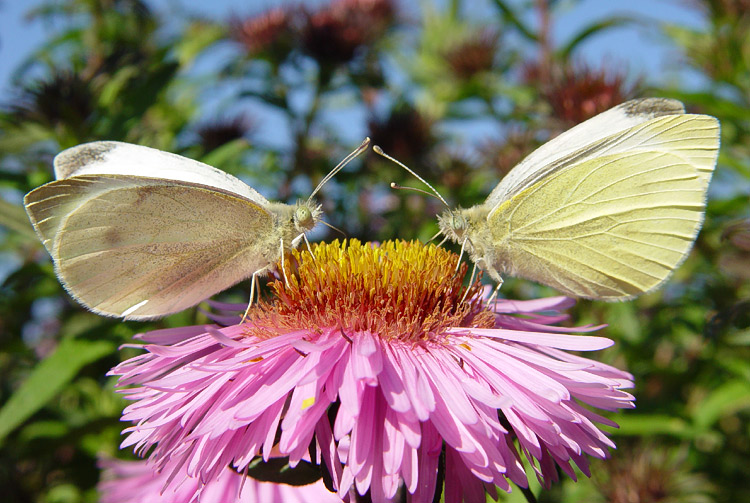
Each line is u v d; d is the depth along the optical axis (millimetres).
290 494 141
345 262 130
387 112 238
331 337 125
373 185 222
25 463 181
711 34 230
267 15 253
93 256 128
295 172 226
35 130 189
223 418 116
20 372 199
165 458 122
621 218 139
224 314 146
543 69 241
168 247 130
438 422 116
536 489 133
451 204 211
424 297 129
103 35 249
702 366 188
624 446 179
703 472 182
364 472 114
